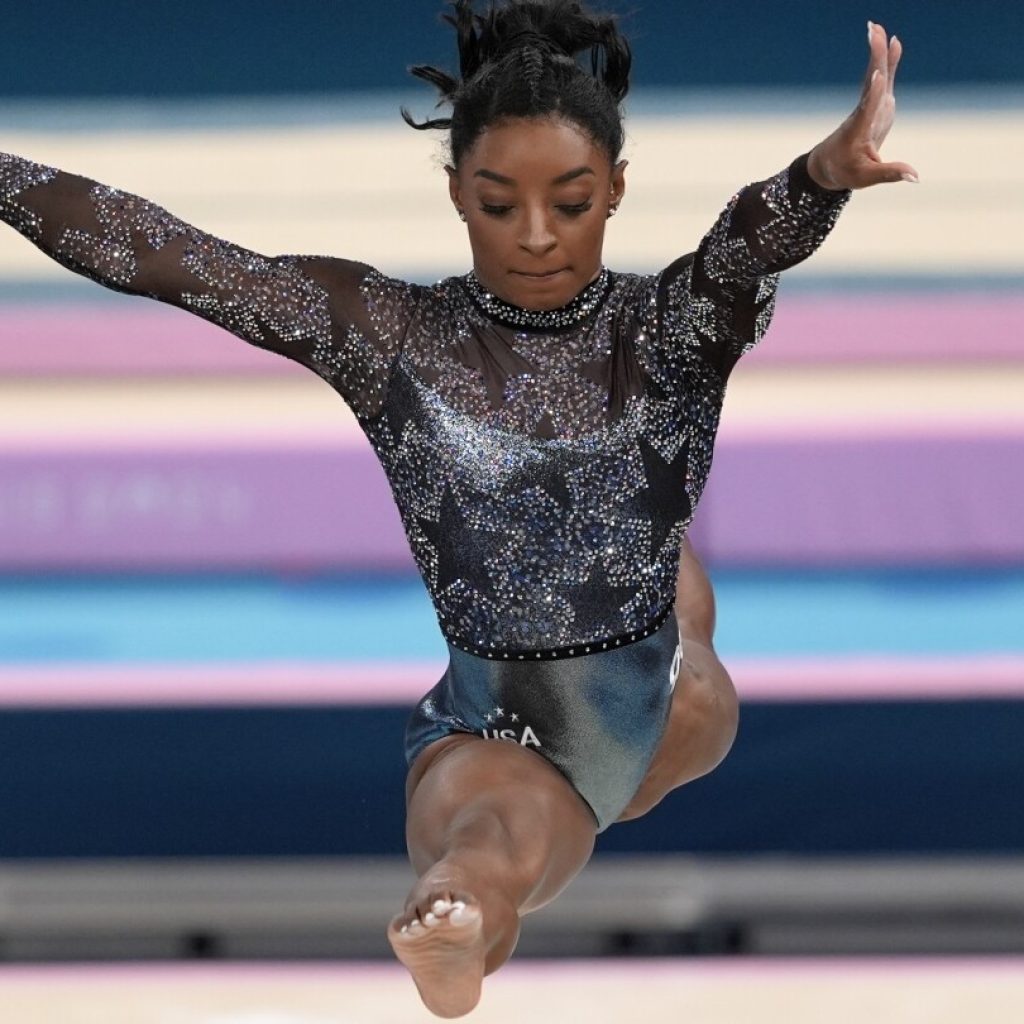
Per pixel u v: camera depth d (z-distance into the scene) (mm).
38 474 21641
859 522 21766
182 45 26453
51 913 19109
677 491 10016
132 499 21641
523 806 9727
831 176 8664
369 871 19406
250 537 21594
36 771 19672
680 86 26078
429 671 20172
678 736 11219
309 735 19750
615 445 9820
